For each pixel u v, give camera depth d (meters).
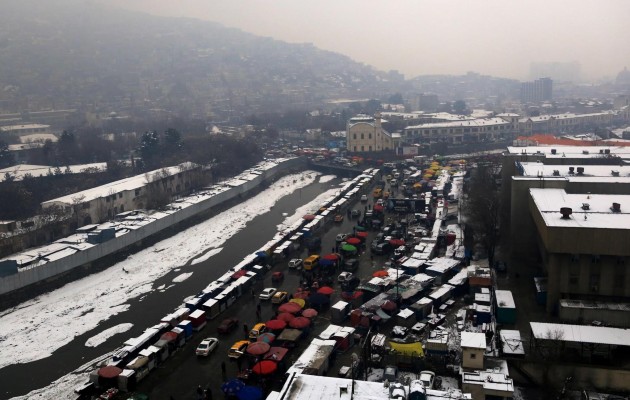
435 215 131.38
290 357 70.44
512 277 87.19
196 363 71.19
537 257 93.38
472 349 58.31
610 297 70.06
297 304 82.81
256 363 66.38
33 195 154.50
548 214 75.38
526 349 63.44
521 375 60.31
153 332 74.94
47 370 72.38
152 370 69.38
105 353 76.00
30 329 84.31
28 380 70.06
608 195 86.50
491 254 95.69
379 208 135.50
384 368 65.38
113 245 113.12
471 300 83.81
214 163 189.50
